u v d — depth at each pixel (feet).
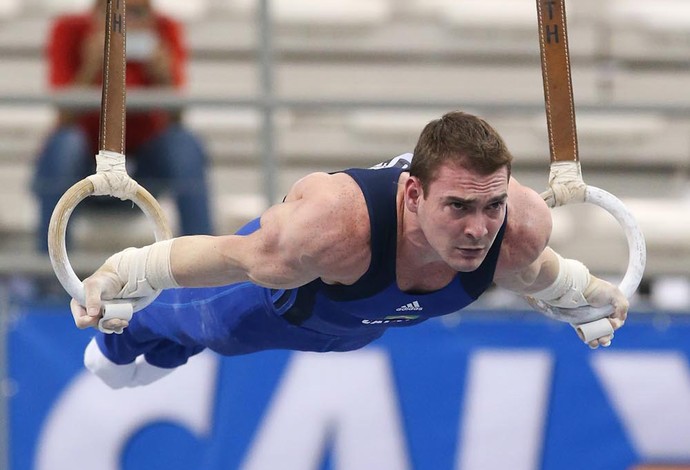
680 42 81.87
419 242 38.34
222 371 72.02
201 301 47.62
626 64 81.61
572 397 72.90
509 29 81.61
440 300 40.65
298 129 78.69
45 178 73.00
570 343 73.20
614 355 73.41
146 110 73.46
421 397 72.33
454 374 72.64
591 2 81.66
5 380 71.26
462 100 75.00
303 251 38.27
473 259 37.04
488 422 72.38
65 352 71.67
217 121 77.66
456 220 36.47
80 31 74.95
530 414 72.64
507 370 72.90
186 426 71.51
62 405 71.31
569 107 42.57
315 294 41.93
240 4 80.23
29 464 70.85
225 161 77.36
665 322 73.87
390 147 79.41
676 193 79.92
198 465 71.26
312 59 81.41
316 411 71.97
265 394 71.97
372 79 81.66
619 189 80.02
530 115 77.92
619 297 44.37
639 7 82.12
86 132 73.61
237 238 39.78
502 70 81.61
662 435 73.00
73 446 71.10
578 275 43.96
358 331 44.39
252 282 41.47
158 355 53.52
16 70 78.74
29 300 71.92
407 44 81.71
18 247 73.41
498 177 36.29
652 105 75.77
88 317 39.83
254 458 71.46
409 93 81.76
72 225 72.84
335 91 81.51
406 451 71.97
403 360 72.59
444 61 81.76
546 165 79.87
